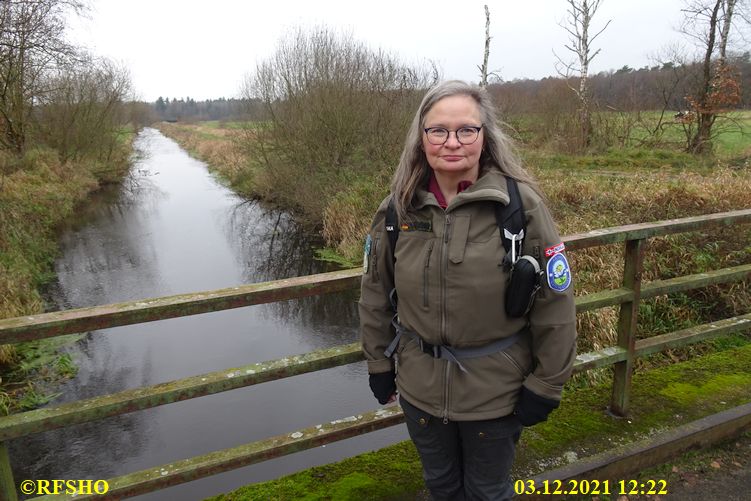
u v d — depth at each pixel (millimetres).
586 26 16562
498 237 1387
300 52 14117
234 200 18109
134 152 32312
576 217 7527
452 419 1509
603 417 2576
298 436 2010
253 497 2090
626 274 2469
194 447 4844
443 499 1732
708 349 4609
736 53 15844
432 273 1423
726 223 2611
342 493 2086
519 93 19609
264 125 15508
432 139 1408
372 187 12039
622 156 15156
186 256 11617
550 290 1403
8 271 8188
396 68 13414
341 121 12992
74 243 12531
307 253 11672
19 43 11477
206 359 6652
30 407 5504
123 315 1657
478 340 1450
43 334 1577
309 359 1982
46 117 18156
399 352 1614
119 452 4812
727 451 2494
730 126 16203
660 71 19078
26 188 13750
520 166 1521
